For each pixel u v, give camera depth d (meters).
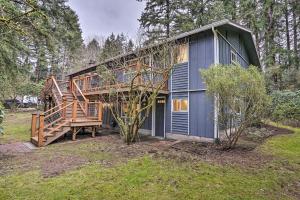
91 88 13.12
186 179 4.76
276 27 20.64
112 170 5.30
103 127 14.98
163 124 11.38
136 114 8.57
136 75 8.37
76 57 31.69
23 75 11.23
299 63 19.30
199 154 6.95
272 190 4.35
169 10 21.25
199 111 9.70
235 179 4.83
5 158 6.59
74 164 5.85
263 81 6.94
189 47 10.41
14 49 9.60
